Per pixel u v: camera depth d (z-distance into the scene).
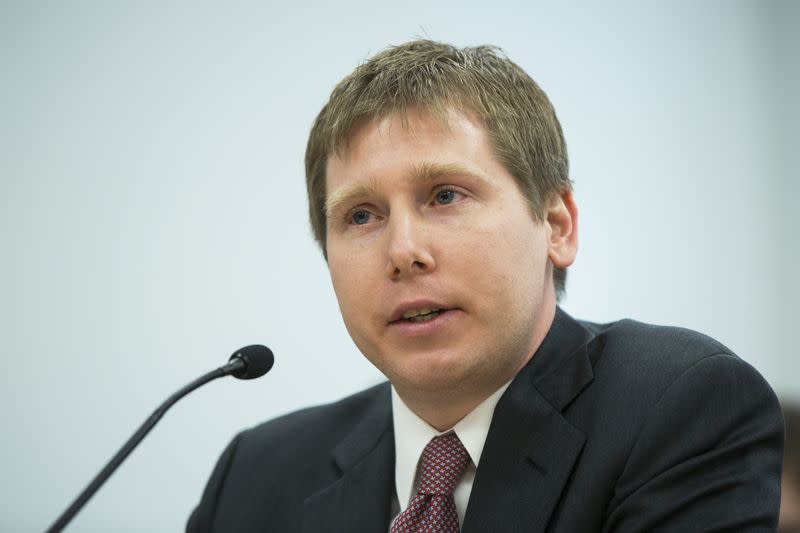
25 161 8.80
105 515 8.25
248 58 9.20
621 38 9.22
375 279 4.18
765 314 8.90
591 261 8.91
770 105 9.10
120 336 8.59
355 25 9.22
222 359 8.67
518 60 9.15
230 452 5.55
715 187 9.05
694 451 3.97
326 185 4.59
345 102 4.42
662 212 9.02
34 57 8.98
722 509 3.80
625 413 4.16
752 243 8.98
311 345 8.77
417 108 4.23
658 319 8.88
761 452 4.02
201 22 9.23
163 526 8.26
